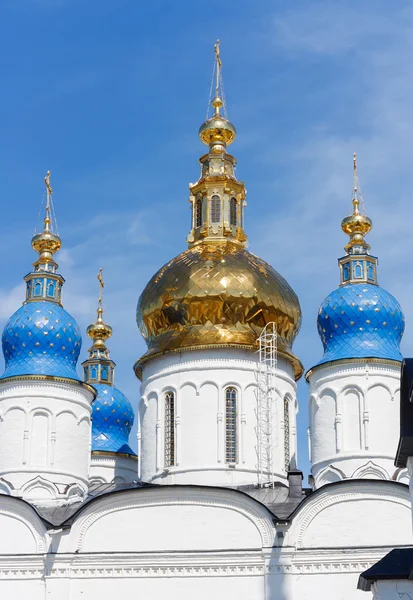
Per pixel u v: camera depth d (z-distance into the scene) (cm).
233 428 6059
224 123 7062
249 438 6025
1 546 5538
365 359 6141
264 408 6069
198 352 6159
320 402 6194
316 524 5344
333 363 6191
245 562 5328
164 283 6353
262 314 6281
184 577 5362
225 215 6744
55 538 5491
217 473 5941
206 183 6806
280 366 6309
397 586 3662
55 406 6241
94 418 8150
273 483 5881
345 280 6538
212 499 5478
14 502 5588
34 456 6134
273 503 5575
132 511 5522
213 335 6156
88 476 6353
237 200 6844
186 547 5419
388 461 5981
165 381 6191
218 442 6000
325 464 6059
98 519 5528
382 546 5256
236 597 5288
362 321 6294
